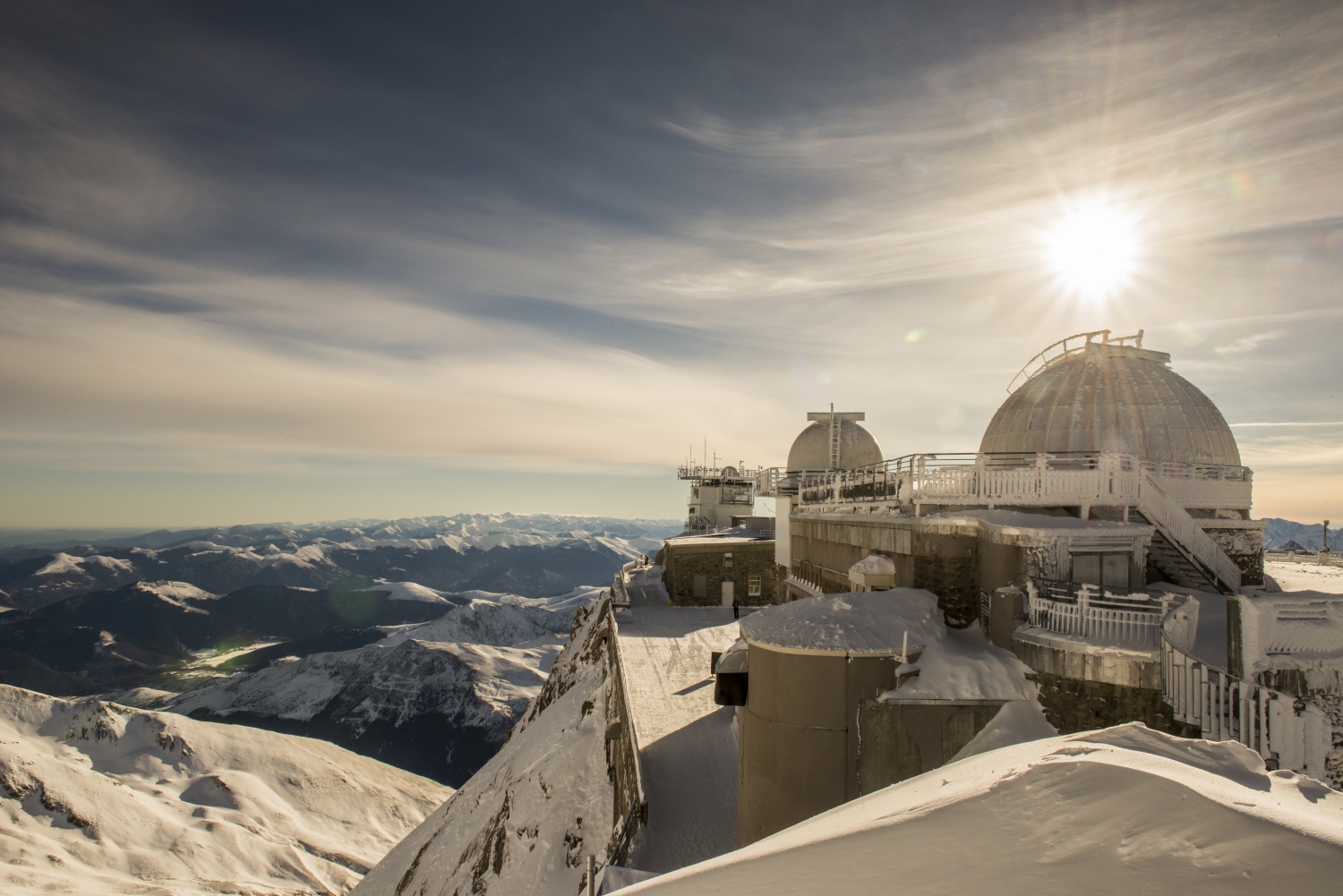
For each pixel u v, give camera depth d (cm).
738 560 4994
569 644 6162
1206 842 388
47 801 15112
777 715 1537
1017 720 1358
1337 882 337
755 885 465
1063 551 1519
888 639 1519
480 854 2977
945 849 447
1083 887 374
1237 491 2069
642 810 1733
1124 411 2109
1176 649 1187
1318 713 990
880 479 2286
